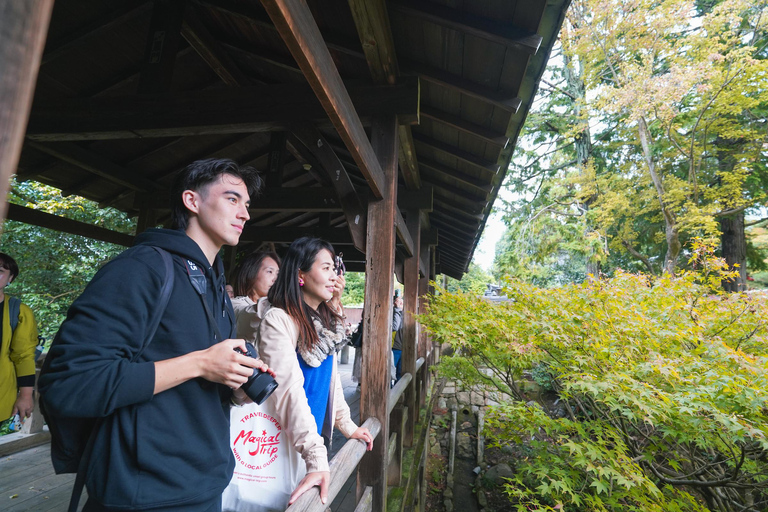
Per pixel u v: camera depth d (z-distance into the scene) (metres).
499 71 2.16
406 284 4.57
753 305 3.30
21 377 2.36
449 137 3.21
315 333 1.43
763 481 3.23
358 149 1.77
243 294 2.04
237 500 1.31
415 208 4.50
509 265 14.33
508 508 5.80
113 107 2.48
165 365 0.83
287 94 2.29
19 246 8.35
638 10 9.72
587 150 14.81
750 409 2.29
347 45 2.20
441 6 1.88
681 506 2.79
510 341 3.19
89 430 0.87
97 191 5.10
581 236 12.53
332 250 1.57
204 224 1.05
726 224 11.84
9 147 0.26
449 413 8.86
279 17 1.00
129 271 0.86
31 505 2.45
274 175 4.19
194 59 3.56
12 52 0.26
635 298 3.66
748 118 11.69
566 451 3.29
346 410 1.75
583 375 2.71
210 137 4.41
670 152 11.73
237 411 1.35
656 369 2.56
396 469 3.58
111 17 2.83
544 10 1.80
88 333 0.79
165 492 0.85
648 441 3.76
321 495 1.18
